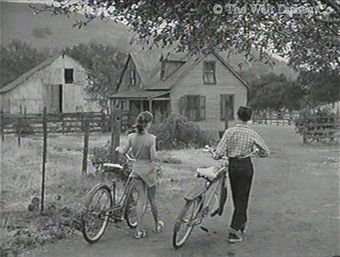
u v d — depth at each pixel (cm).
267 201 838
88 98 3656
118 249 555
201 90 3141
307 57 492
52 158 1528
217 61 3169
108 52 3809
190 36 439
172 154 1858
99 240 589
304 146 2108
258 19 429
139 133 611
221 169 619
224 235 619
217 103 3184
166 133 2161
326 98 2202
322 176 1166
